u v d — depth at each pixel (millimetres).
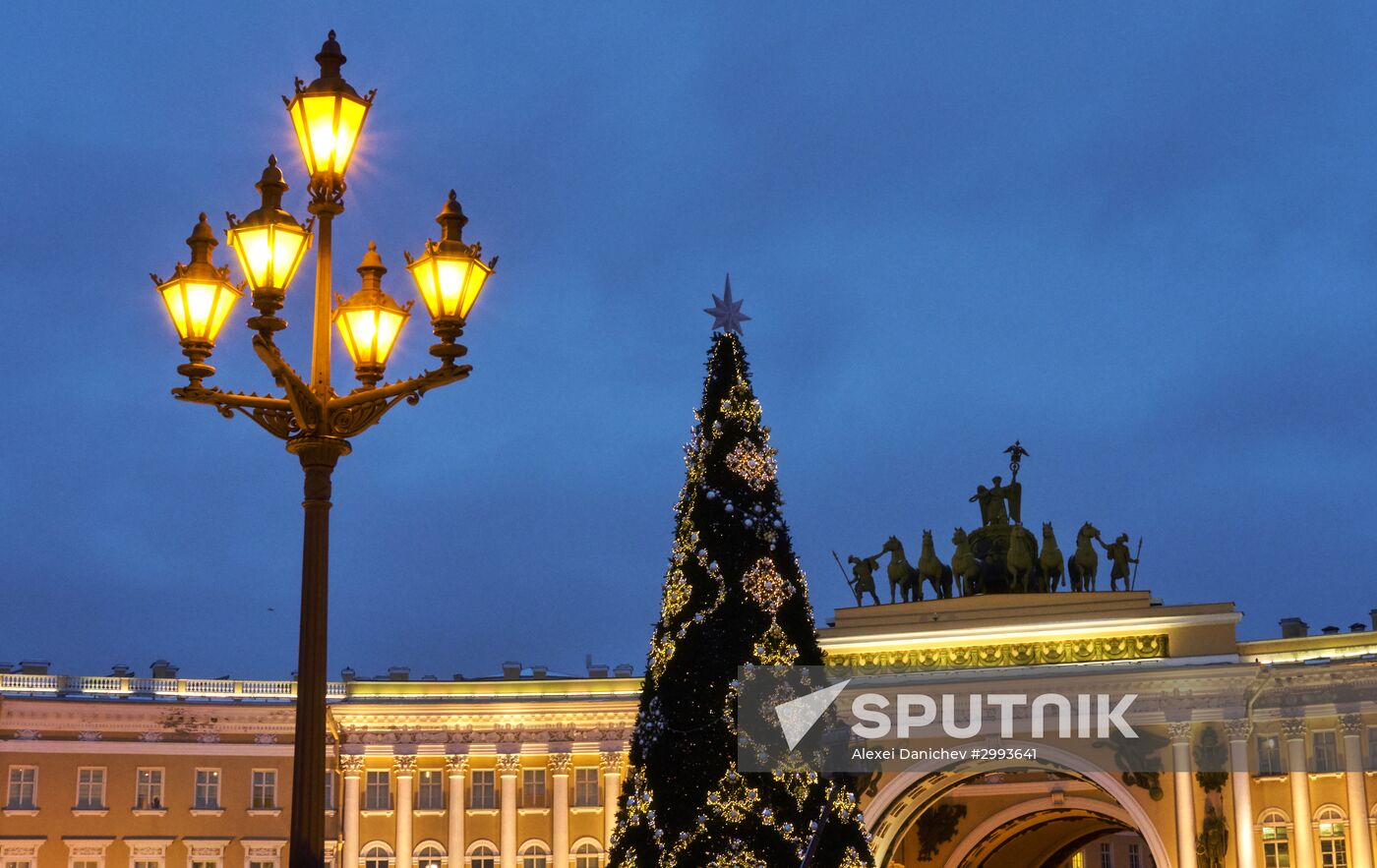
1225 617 75500
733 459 38781
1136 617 76438
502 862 83188
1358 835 72125
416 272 21312
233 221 20688
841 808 37844
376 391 21172
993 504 81875
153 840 79375
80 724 79625
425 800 83812
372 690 85000
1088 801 80750
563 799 83875
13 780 78125
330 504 20938
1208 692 74375
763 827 36594
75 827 78562
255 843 80750
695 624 37812
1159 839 74250
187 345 20844
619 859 37594
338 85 20797
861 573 81938
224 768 81312
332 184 20906
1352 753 72812
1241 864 73062
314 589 20625
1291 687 74500
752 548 38281
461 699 84875
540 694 86000
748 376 39781
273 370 20359
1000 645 78375
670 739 37375
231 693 83188
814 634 38750
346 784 83125
